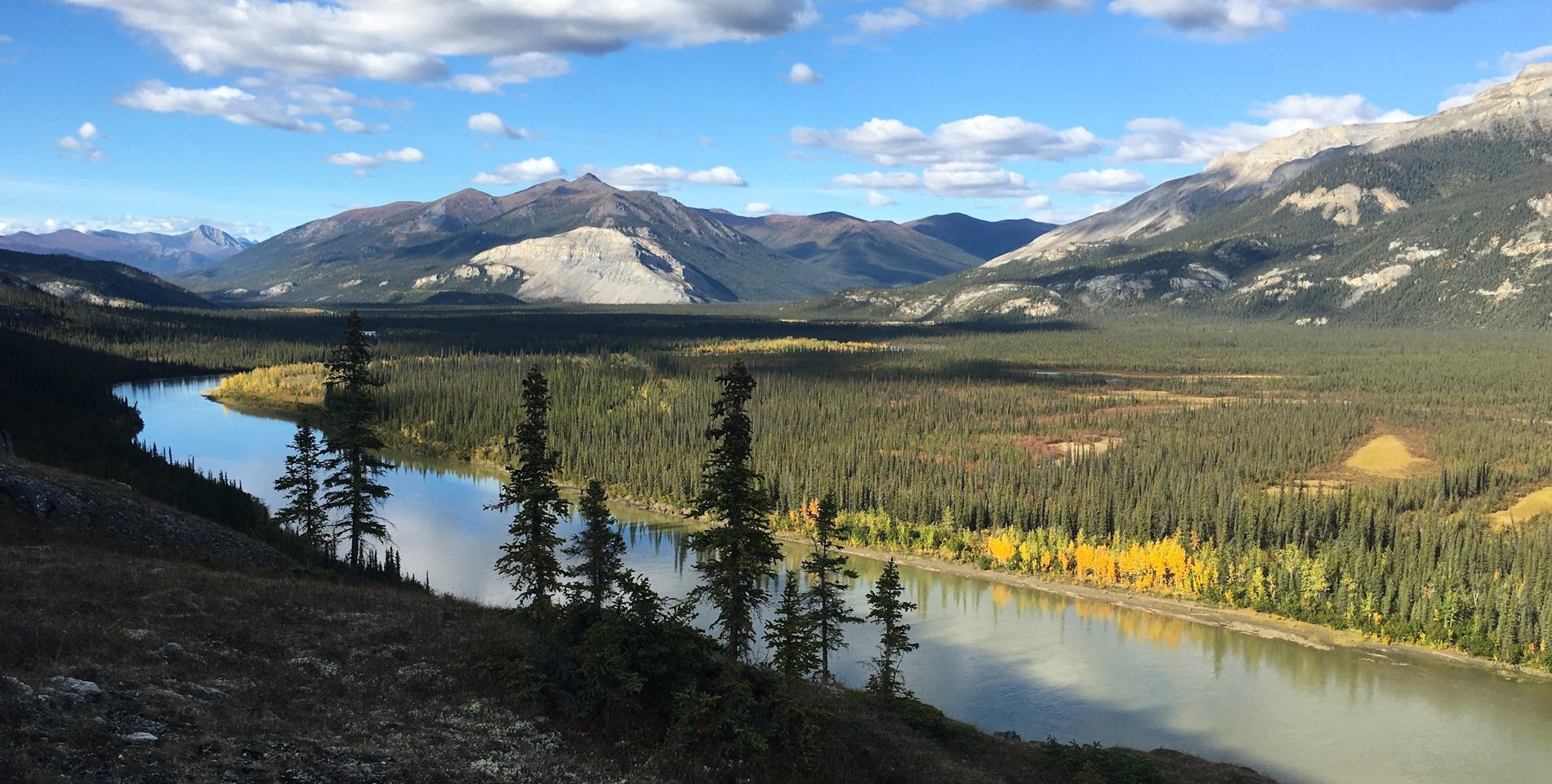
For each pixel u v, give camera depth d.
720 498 57.69
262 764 34.06
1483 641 126.75
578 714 46.69
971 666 117.44
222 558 80.12
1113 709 106.06
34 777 28.59
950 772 56.28
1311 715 106.62
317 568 90.69
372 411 91.00
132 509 81.94
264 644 48.91
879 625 131.12
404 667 49.78
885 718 68.44
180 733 34.94
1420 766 94.88
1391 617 133.75
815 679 81.62
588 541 58.09
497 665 50.09
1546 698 112.88
